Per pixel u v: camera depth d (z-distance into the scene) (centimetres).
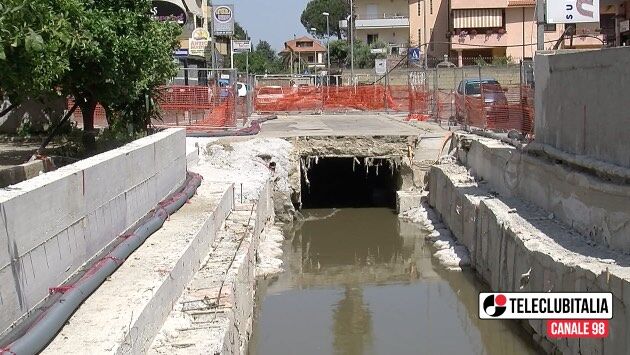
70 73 1423
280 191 2194
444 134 2369
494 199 1542
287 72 9875
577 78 1205
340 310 1401
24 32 865
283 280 1619
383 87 3891
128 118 1822
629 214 977
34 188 697
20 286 656
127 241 948
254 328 1294
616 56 1040
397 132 2442
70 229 789
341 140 2347
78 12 1219
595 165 1088
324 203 2500
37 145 1867
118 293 794
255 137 2341
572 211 1199
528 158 1445
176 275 909
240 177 1881
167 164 1319
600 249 1045
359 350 1173
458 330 1266
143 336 734
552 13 1664
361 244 1934
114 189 962
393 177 2450
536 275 1077
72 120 2266
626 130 1014
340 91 3875
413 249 1859
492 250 1387
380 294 1506
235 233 1341
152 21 1581
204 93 2609
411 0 5675
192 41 3969
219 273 1044
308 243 1955
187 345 764
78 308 744
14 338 612
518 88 1814
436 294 1494
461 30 4850
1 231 620
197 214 1246
